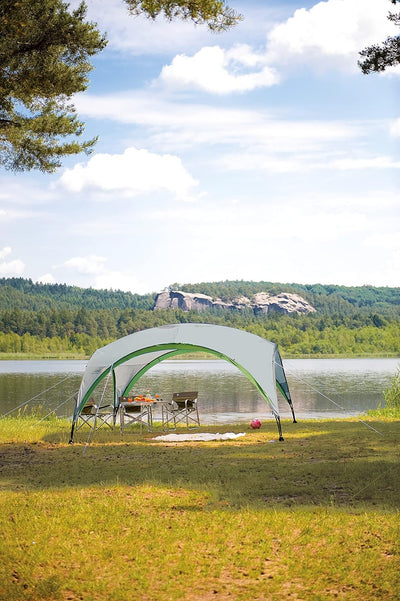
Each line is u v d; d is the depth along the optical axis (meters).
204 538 6.08
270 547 5.84
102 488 8.22
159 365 94.88
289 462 10.20
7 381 45.19
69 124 14.49
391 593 4.84
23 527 6.31
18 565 5.36
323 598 4.76
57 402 27.38
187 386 38.84
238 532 6.24
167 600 4.79
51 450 12.37
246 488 8.21
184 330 16.42
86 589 4.98
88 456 11.42
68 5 12.45
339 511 6.84
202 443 13.34
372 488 7.94
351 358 141.75
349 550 5.69
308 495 7.77
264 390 14.26
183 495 7.83
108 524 6.46
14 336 161.88
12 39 11.77
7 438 14.30
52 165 14.58
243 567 5.43
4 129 13.78
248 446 12.52
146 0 10.43
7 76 12.41
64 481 8.92
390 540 5.87
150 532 6.27
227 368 78.38
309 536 6.04
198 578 5.22
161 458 10.98
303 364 96.38
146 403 15.99
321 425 16.66
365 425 16.22
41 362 119.56
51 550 5.71
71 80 12.87
